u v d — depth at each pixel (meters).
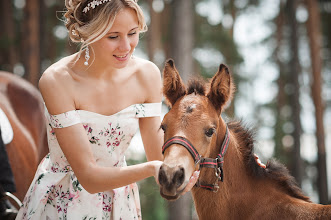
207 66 16.28
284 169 2.89
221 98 2.60
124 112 2.54
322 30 18.12
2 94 4.73
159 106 2.74
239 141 2.85
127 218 2.60
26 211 2.50
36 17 12.91
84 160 2.33
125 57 2.38
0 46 13.52
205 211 2.74
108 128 2.48
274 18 18.52
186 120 2.39
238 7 18.53
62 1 14.75
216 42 16.44
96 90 2.48
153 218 11.56
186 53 12.31
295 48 15.45
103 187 2.31
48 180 2.48
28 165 4.43
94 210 2.47
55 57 14.44
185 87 2.69
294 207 2.65
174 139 2.33
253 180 2.79
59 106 2.35
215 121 2.50
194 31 16.56
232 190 2.75
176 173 2.19
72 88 2.41
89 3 2.29
